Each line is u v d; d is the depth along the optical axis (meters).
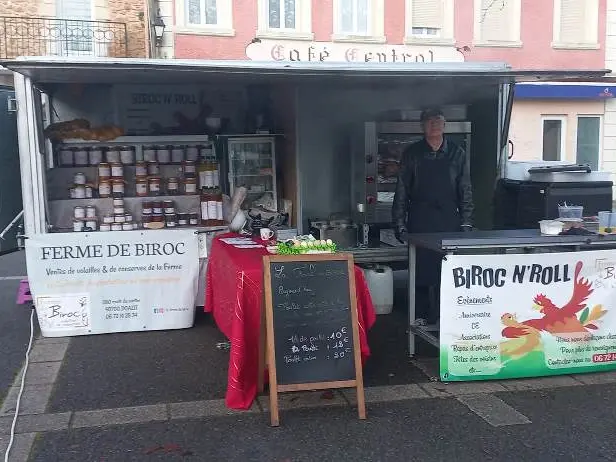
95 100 7.13
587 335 4.45
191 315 5.73
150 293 5.64
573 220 4.63
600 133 15.34
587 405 4.05
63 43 12.89
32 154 5.48
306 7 13.38
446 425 3.77
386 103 6.45
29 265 5.41
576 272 4.38
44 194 5.56
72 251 5.47
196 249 5.73
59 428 3.73
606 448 3.50
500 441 3.58
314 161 6.36
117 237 5.54
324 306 3.88
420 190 5.67
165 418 3.87
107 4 12.94
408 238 4.78
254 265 4.20
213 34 13.06
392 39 13.90
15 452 3.44
